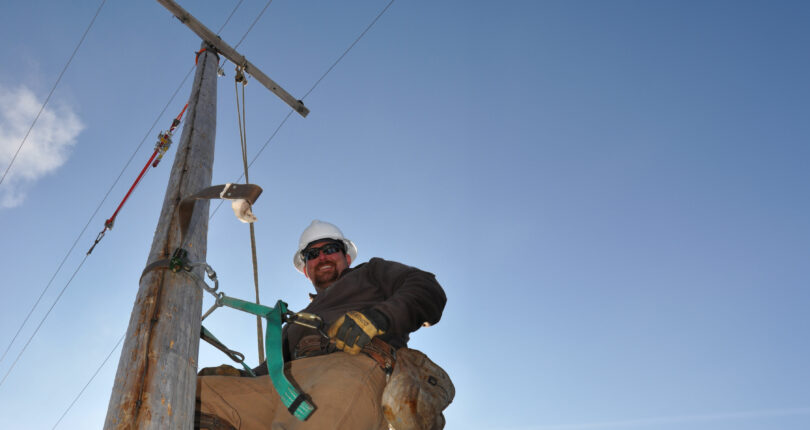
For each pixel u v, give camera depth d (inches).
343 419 94.3
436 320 113.8
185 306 91.7
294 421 95.7
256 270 180.1
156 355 82.1
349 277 125.4
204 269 101.2
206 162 132.4
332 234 151.8
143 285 93.3
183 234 101.5
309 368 104.7
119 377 80.7
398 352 103.0
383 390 102.7
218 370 114.2
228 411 102.9
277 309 99.7
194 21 237.0
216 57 225.1
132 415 74.8
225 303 101.0
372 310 101.5
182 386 81.9
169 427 75.9
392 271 121.3
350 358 103.5
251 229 187.2
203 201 115.3
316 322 100.6
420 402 94.0
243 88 253.4
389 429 106.3
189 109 156.3
